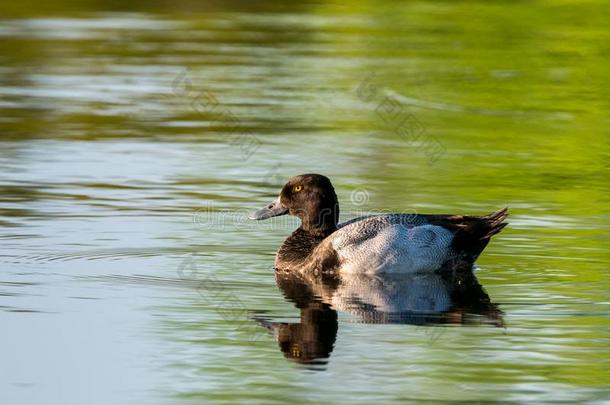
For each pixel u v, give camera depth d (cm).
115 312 1284
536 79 3075
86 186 1933
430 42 3528
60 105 2666
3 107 2623
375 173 2069
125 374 1096
